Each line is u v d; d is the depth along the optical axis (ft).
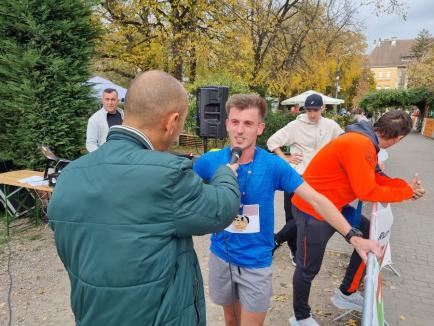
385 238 8.32
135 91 3.82
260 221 6.10
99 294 3.55
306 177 8.52
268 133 34.88
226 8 42.88
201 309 4.33
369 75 151.74
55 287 11.02
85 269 3.59
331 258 13.38
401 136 7.93
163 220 3.56
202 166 6.60
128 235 3.48
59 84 18.11
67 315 9.62
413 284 11.84
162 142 4.04
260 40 51.78
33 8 17.20
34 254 13.24
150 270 3.53
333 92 99.14
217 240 6.49
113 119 14.99
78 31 18.81
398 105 112.27
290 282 11.58
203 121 9.21
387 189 7.60
